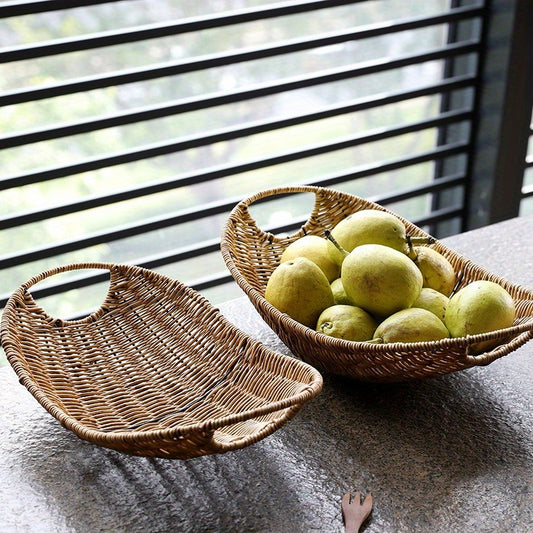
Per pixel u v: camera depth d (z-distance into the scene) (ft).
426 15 7.58
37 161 6.54
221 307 5.09
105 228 6.97
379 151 8.05
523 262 5.38
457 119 8.09
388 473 4.21
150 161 6.90
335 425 4.41
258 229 4.92
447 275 4.59
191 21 6.50
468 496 4.12
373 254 4.37
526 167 8.29
